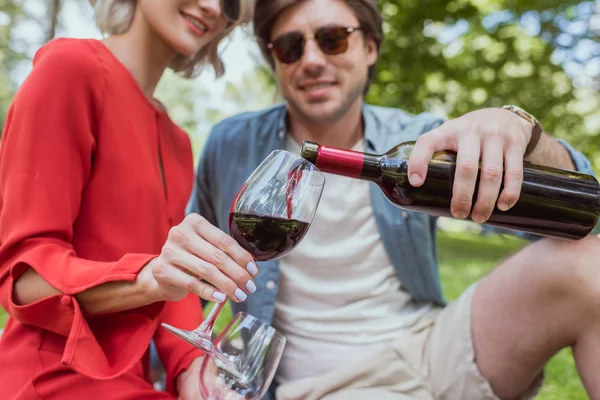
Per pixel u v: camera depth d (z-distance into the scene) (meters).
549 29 9.81
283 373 1.81
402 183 1.12
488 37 9.81
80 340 1.15
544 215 1.13
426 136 1.09
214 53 1.96
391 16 8.83
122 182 1.42
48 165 1.27
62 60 1.35
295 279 1.83
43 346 1.25
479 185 1.05
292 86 1.97
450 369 1.57
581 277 1.26
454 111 10.28
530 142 1.19
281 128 2.05
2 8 8.11
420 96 9.53
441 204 1.12
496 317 1.47
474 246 12.25
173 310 1.58
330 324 1.80
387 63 8.93
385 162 1.13
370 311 1.82
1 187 1.30
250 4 1.74
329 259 1.83
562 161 1.34
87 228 1.40
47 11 5.87
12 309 1.22
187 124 12.93
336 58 1.92
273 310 1.80
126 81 1.48
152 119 1.56
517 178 1.05
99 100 1.40
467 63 9.70
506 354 1.46
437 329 1.67
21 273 1.22
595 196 1.13
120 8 1.59
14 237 1.21
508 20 9.69
